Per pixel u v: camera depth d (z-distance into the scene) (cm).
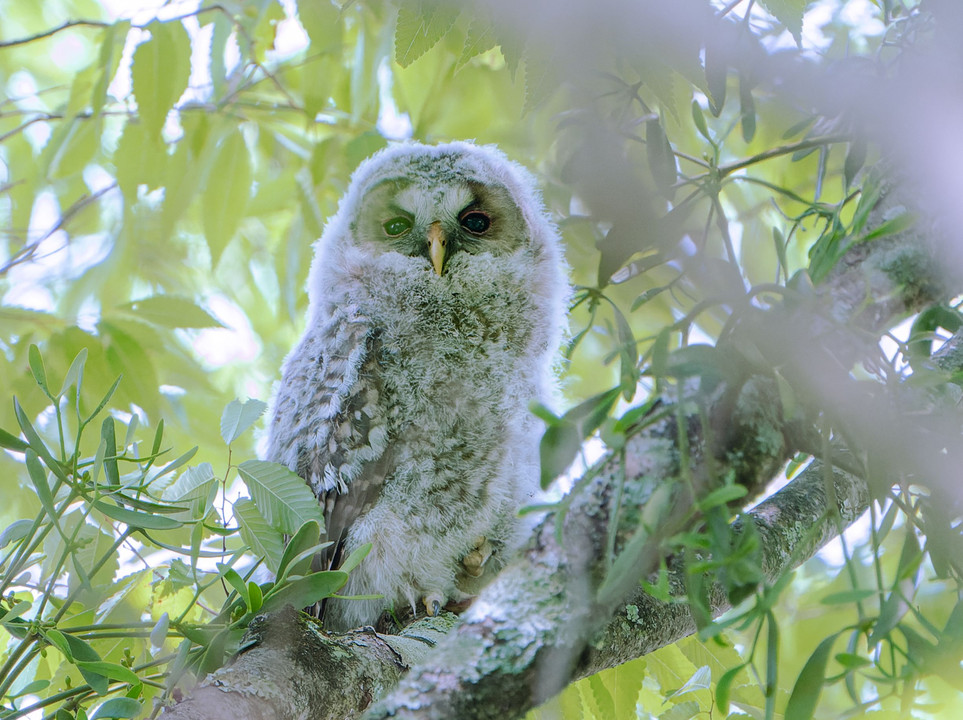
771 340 368
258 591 492
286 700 482
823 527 547
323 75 961
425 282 807
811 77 562
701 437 365
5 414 866
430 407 767
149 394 891
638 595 509
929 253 411
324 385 778
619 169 568
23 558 513
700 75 547
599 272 568
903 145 443
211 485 567
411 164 884
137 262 1227
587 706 651
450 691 371
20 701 613
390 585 729
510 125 1051
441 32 616
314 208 1032
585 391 1016
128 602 654
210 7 855
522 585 384
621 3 534
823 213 557
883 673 370
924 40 539
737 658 611
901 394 404
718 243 658
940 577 420
